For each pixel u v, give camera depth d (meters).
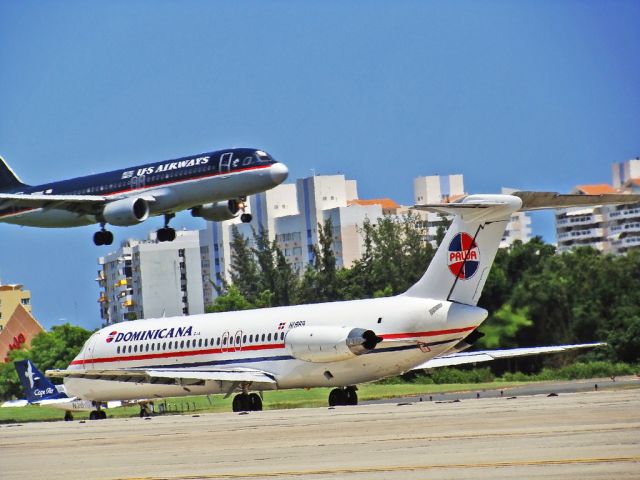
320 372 125.62
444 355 129.62
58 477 62.62
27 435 95.69
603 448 59.03
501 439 65.00
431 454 60.88
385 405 106.81
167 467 63.59
